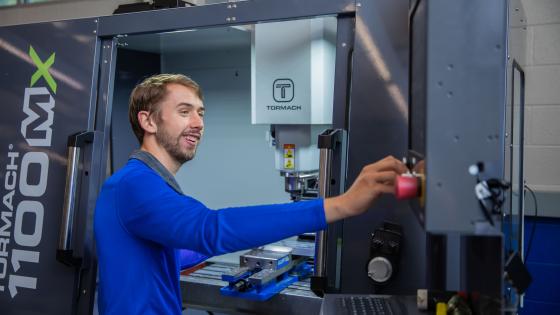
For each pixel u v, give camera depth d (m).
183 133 1.53
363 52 1.66
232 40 2.56
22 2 3.66
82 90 2.15
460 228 0.94
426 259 1.50
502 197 0.95
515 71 1.71
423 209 0.97
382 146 1.63
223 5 1.86
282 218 1.19
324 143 1.62
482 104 0.94
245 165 2.99
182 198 1.31
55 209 2.15
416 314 1.35
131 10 2.23
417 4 1.15
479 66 0.94
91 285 2.11
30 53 2.27
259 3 1.80
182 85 1.54
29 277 2.18
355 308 1.40
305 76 1.94
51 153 2.19
